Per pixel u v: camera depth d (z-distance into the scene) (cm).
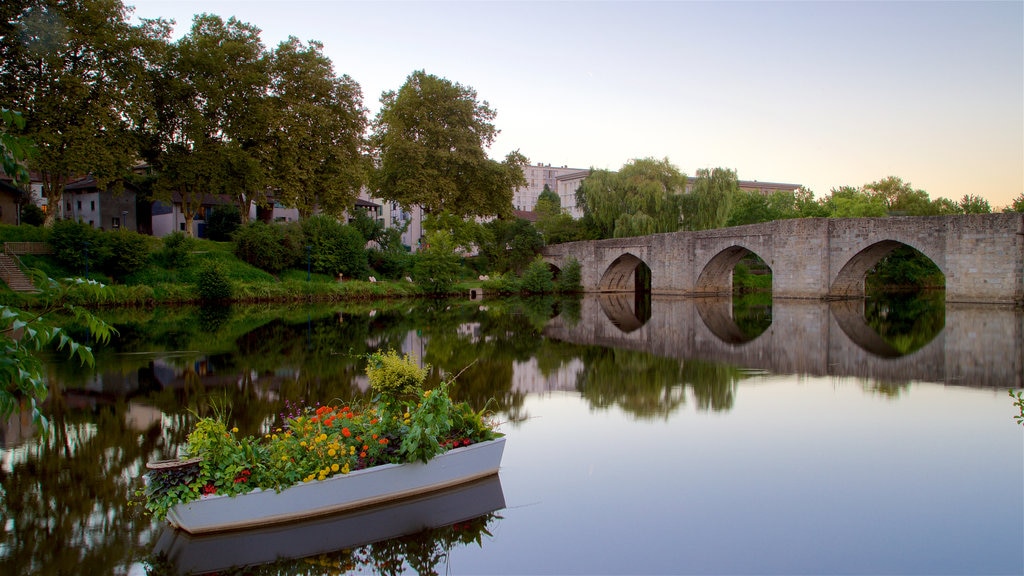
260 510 841
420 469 941
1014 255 3862
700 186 6159
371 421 984
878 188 8450
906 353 2358
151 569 761
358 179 5328
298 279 5525
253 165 4700
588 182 6819
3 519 884
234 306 4628
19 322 475
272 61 5038
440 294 6125
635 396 1666
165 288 4550
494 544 829
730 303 5119
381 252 6581
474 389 1759
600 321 3747
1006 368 2027
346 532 862
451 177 6022
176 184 4875
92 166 4022
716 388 1767
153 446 1209
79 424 1367
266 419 1401
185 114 4628
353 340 2762
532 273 6594
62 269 4319
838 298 4894
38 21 3791
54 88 3978
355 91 5397
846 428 1344
